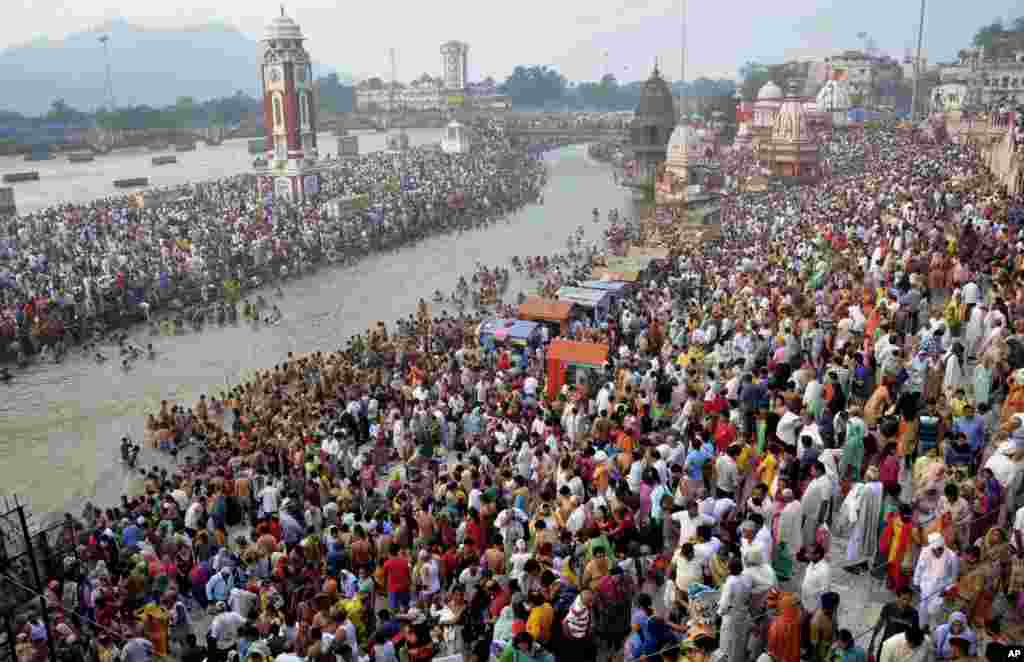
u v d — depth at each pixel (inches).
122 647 588.7
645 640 448.5
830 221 1829.5
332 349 1824.6
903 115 5423.2
